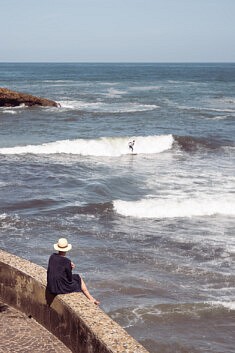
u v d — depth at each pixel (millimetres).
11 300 7371
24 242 13953
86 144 29516
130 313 10078
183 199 18266
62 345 6363
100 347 5512
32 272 7090
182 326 9711
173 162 26516
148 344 9047
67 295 6504
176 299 10758
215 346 9078
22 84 93000
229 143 32375
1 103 50000
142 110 49281
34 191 19078
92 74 150625
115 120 42375
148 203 17500
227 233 15141
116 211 16938
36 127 38000
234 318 10062
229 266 12633
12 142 31594
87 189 19625
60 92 73312
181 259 13008
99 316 5992
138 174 22969
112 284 11359
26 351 6203
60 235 14617
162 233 15047
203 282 11695
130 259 12922
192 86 94500
